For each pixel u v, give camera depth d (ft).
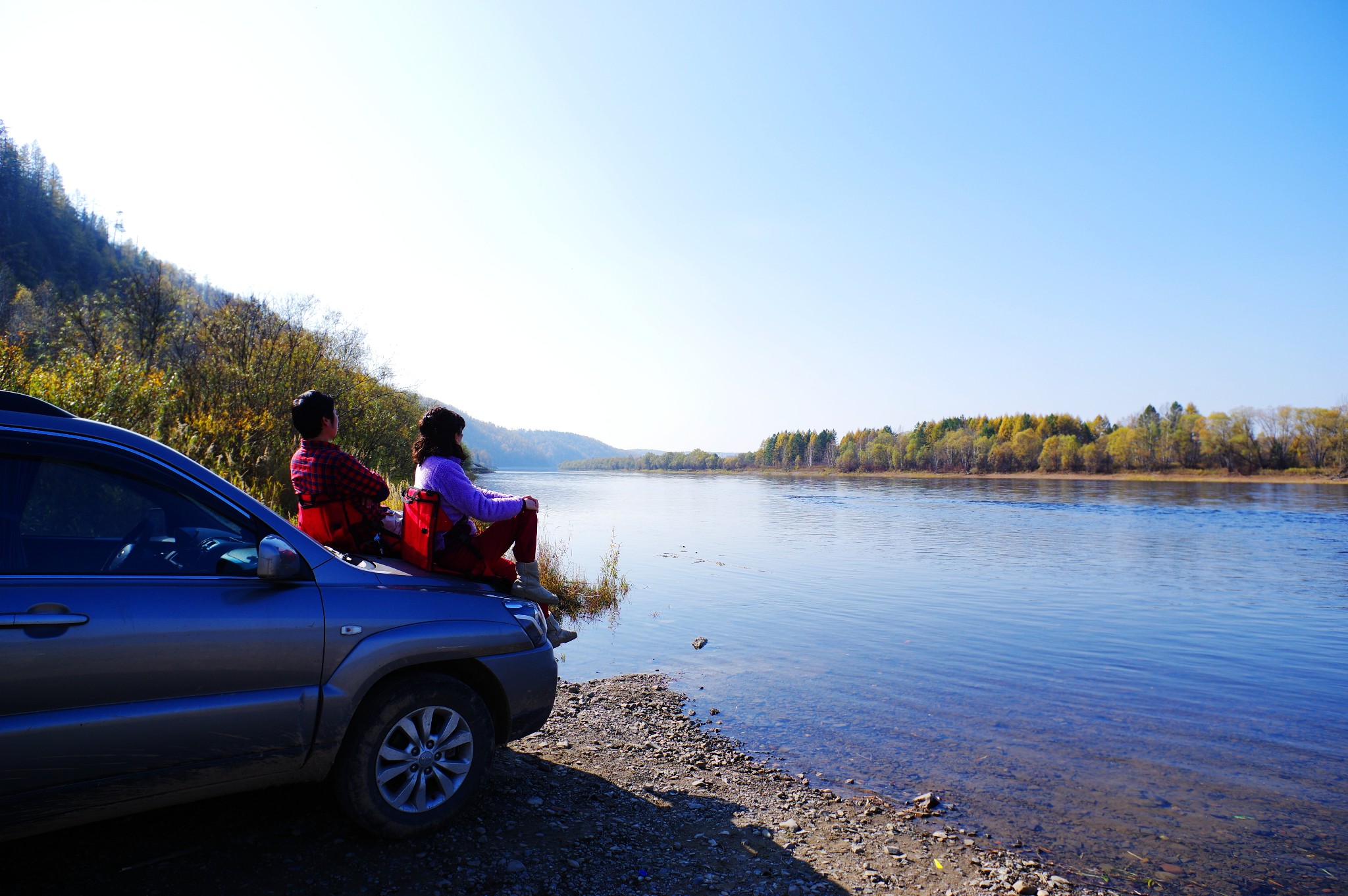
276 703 9.27
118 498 8.95
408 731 10.50
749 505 151.84
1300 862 13.09
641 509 135.13
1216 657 29.60
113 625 8.21
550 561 43.19
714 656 28.40
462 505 12.67
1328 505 159.53
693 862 11.60
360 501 12.55
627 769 15.81
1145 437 433.89
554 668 12.35
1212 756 18.61
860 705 22.34
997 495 211.41
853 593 44.70
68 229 423.23
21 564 8.04
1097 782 16.76
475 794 11.25
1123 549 73.56
